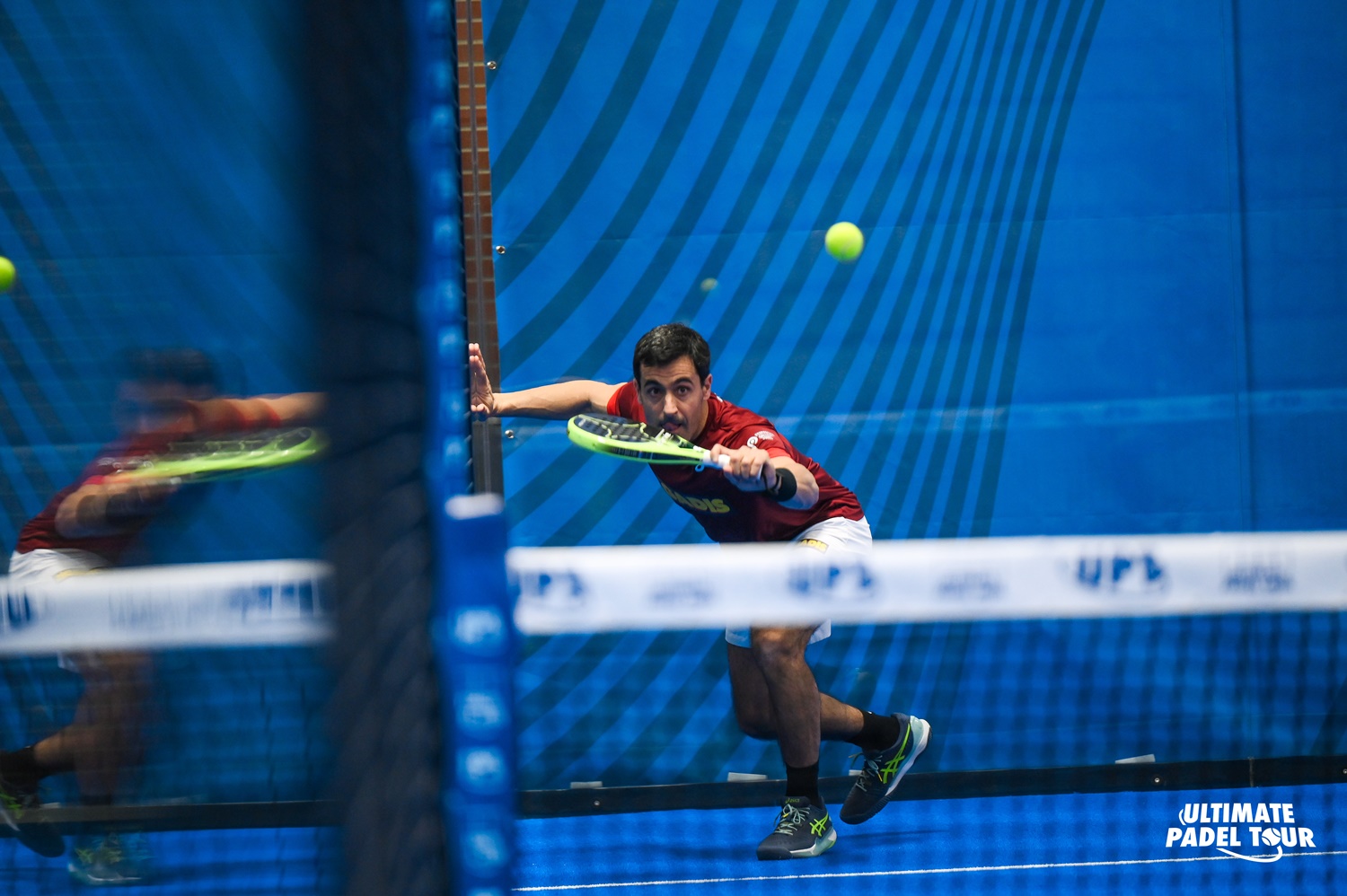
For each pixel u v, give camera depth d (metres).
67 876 9.77
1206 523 12.88
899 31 12.63
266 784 10.12
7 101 11.86
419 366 4.84
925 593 6.71
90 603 6.02
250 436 10.71
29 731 11.38
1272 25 12.71
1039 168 12.72
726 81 12.59
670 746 12.70
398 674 4.32
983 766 12.75
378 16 4.50
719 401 10.63
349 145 4.00
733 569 6.68
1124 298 12.80
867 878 9.95
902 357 12.73
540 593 6.59
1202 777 12.67
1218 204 12.80
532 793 12.55
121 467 10.49
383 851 3.94
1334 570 6.63
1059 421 12.80
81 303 11.80
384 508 4.22
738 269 12.66
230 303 11.74
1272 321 12.83
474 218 12.47
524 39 12.50
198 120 11.81
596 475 12.61
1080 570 6.71
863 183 12.66
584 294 12.63
